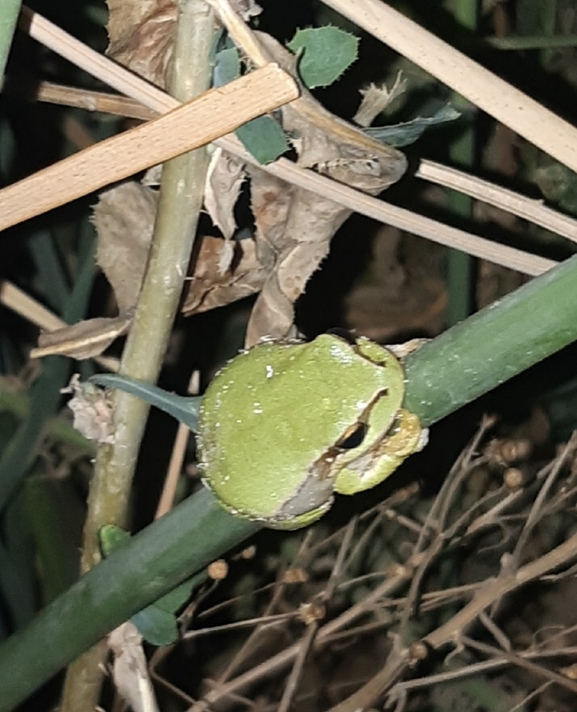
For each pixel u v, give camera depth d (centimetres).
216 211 36
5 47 34
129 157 34
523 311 34
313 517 36
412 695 64
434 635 48
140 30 36
